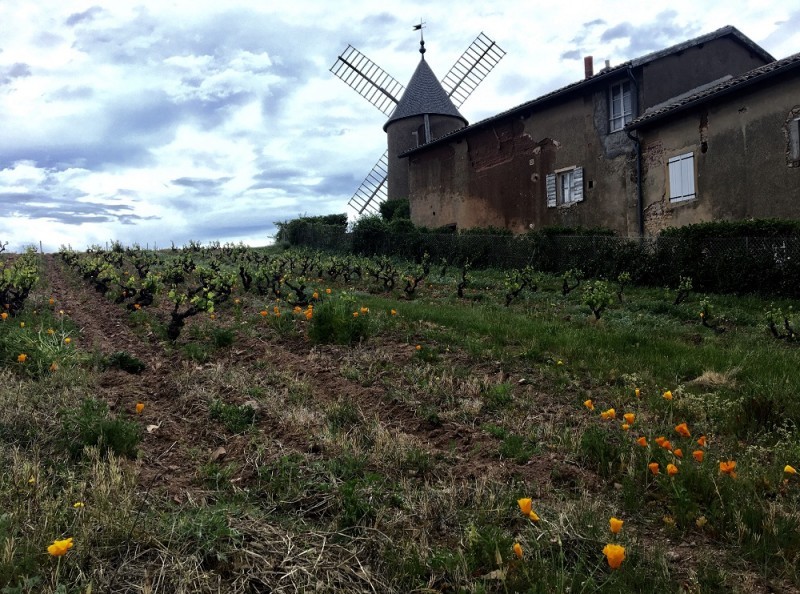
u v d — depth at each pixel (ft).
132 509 11.25
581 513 11.94
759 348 28.27
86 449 13.97
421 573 9.92
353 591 9.31
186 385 21.66
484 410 19.94
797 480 14.26
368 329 30.99
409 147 113.91
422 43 119.24
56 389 20.04
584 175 73.36
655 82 66.44
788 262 42.42
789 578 10.32
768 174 52.70
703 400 19.92
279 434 17.03
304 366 25.55
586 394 21.65
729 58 73.10
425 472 14.55
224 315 39.14
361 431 17.40
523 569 9.73
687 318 38.99
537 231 66.95
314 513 12.16
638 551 10.96
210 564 10.02
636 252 54.03
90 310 43.39
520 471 14.87
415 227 88.07
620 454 14.97
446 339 30.37
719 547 11.38
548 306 43.88
